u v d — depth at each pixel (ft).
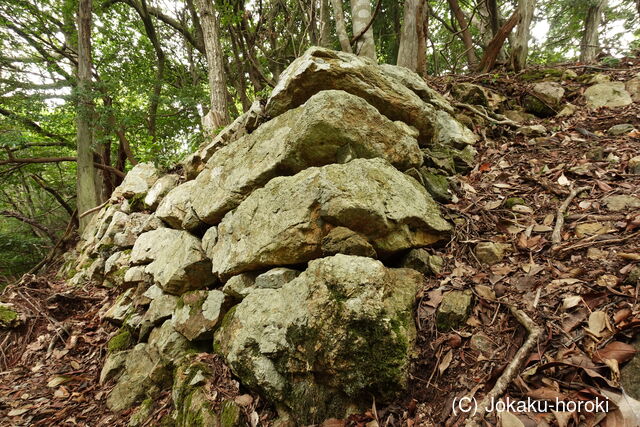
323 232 6.96
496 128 12.44
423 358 5.79
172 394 7.89
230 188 9.50
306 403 5.87
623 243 6.30
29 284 15.28
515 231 7.69
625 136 10.16
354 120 7.98
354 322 5.42
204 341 8.78
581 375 4.59
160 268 11.12
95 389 9.99
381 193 7.04
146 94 32.63
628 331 4.78
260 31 27.14
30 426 8.91
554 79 14.73
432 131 10.61
